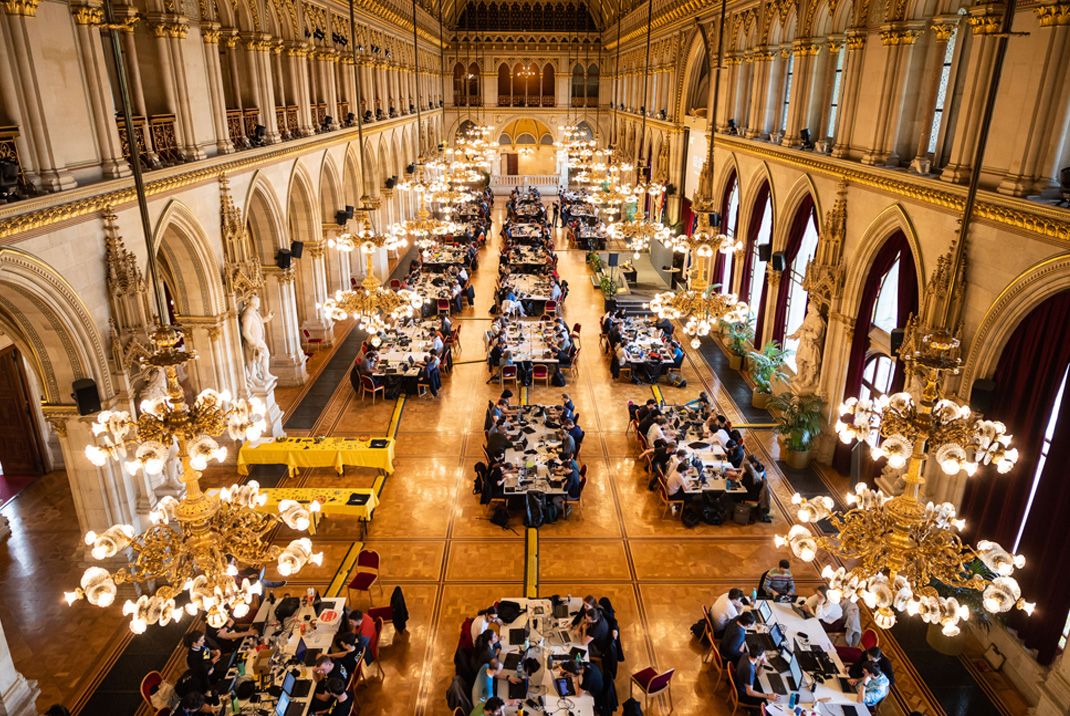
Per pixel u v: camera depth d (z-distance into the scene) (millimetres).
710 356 23891
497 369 21828
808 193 18547
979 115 11219
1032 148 10031
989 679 10852
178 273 15227
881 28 14172
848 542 7355
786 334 20688
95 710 10234
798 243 19328
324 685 9477
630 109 46031
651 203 37719
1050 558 9836
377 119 31422
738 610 10828
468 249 34219
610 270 33000
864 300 15344
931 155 13711
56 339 10969
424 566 13383
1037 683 10148
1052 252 9602
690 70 31156
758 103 22141
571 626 10758
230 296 16281
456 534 14352
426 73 46750
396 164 36656
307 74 21844
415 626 11906
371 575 12000
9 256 9367
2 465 16281
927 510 7180
